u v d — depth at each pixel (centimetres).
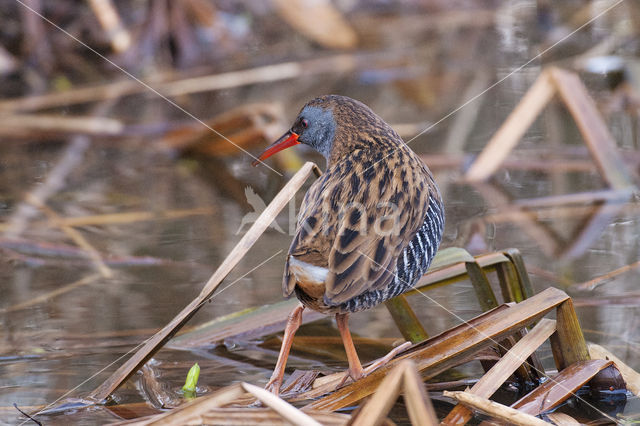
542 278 732
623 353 580
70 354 607
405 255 548
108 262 797
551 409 502
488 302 592
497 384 502
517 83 1351
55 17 1418
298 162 1066
